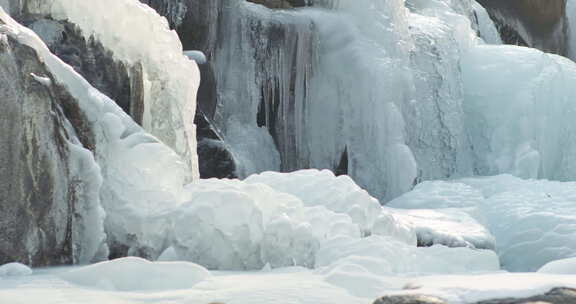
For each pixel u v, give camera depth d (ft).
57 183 26.07
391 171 68.64
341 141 70.08
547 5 114.83
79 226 27.07
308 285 19.99
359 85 69.92
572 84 82.28
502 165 78.13
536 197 56.70
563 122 81.10
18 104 25.22
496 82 81.20
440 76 77.05
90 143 28.58
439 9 87.20
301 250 29.04
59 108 26.73
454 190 59.47
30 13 36.55
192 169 37.93
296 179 37.24
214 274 23.99
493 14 112.88
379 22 72.02
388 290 19.98
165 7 56.29
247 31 65.92
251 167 62.80
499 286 17.48
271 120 67.56
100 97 29.53
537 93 79.66
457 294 17.22
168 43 37.37
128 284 20.24
